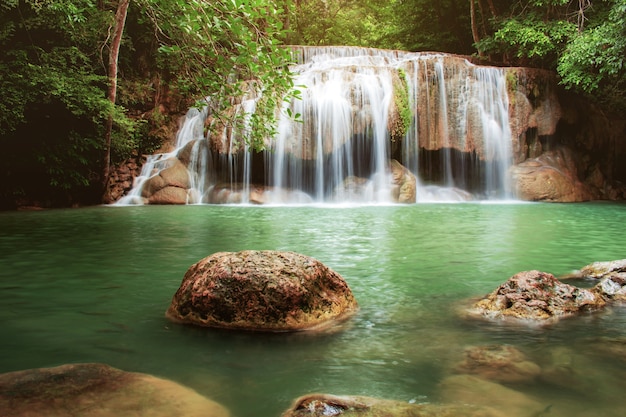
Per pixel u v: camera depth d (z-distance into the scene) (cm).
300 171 1598
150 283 497
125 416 214
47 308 408
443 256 653
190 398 235
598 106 2047
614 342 326
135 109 1727
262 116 752
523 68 1805
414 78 1689
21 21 1318
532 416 226
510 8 2134
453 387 257
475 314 392
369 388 258
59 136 1376
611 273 499
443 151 1741
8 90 1184
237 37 629
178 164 1599
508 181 1725
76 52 1358
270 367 285
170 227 938
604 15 1769
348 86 1611
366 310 402
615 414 229
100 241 766
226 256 380
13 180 1359
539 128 1812
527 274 416
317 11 2839
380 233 867
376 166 1633
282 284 353
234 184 1584
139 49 1750
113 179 1558
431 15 2614
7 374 257
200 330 349
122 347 317
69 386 244
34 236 820
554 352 308
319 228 929
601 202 1670
